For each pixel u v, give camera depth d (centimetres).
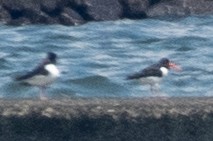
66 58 2931
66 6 3650
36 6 3612
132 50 3133
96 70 2709
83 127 1209
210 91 2434
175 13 3812
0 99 1333
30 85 1722
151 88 2042
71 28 3547
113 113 1207
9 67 2753
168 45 3219
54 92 2377
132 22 3694
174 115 1212
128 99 1330
